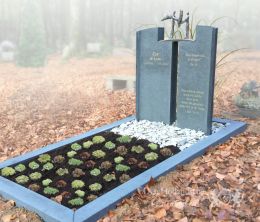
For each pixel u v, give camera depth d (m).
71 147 2.07
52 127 2.82
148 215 1.40
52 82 4.59
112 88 4.13
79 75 5.01
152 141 2.17
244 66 5.11
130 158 1.90
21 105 3.51
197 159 1.93
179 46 2.31
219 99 3.38
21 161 1.90
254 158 1.92
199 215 1.38
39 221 1.39
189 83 2.32
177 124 2.44
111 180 1.68
